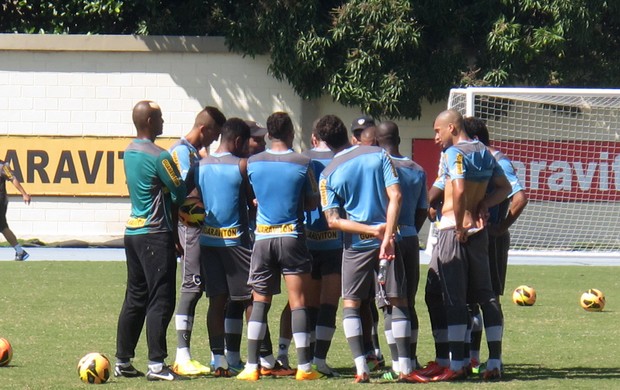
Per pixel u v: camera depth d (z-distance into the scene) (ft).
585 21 170.30
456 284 64.03
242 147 67.26
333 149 68.08
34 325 86.69
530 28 172.35
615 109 168.25
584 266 148.15
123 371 65.46
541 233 168.45
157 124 65.00
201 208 66.95
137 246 63.87
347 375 66.95
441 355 66.23
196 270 67.46
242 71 176.76
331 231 67.72
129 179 64.13
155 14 180.65
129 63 176.35
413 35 167.22
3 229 146.20
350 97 170.40
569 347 78.18
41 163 176.35
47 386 61.11
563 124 169.37
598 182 168.66
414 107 173.17
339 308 100.89
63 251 165.37
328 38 169.48
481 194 64.39
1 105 176.14
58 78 176.14
